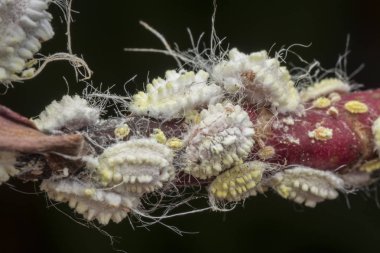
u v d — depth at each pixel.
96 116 0.05
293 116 0.05
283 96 0.05
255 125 0.05
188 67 0.06
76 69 0.05
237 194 0.05
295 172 0.05
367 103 0.05
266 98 0.05
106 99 0.05
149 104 0.05
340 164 0.05
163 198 0.05
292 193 0.05
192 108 0.05
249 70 0.05
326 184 0.05
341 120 0.05
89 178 0.05
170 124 0.05
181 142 0.05
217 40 0.05
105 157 0.05
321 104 0.05
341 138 0.05
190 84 0.05
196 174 0.05
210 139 0.05
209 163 0.05
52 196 0.05
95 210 0.05
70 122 0.05
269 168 0.05
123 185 0.05
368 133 0.05
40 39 0.05
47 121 0.05
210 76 0.05
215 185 0.05
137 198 0.05
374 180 0.05
